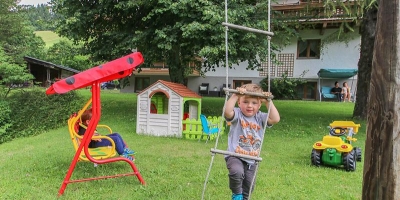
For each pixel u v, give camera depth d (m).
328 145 5.48
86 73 4.08
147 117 8.72
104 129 9.26
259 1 10.45
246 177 3.24
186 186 4.36
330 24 18.61
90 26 11.53
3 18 13.87
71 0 10.97
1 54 11.28
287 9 15.06
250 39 9.95
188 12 9.54
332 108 15.02
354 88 20.03
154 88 8.65
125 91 24.77
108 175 4.79
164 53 11.39
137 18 11.25
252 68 11.70
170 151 6.62
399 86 2.03
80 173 4.94
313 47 20.39
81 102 12.34
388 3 2.04
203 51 9.02
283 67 21.19
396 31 2.02
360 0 7.52
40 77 31.53
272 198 3.96
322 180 4.77
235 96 3.19
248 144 3.22
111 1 10.57
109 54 11.48
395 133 2.05
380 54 2.09
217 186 4.38
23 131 9.83
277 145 7.41
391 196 2.07
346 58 19.59
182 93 8.53
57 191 4.16
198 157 6.09
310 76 20.53
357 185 4.57
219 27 9.01
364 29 11.00
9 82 11.61
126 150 5.25
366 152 2.21
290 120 11.16
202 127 8.12
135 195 4.02
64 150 6.71
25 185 4.39
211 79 23.02
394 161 2.06
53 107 10.94
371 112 2.16
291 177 4.86
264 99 3.23
